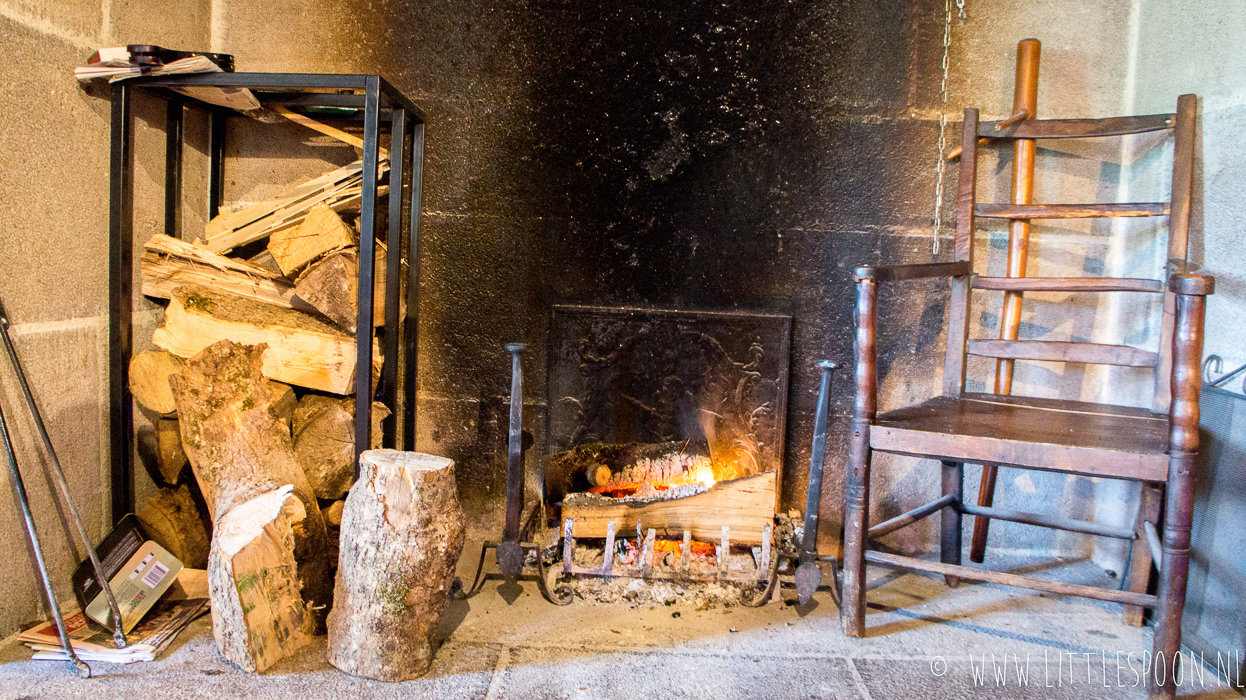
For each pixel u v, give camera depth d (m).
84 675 1.42
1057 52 2.01
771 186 2.03
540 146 2.04
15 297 1.53
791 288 2.05
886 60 2.00
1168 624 1.41
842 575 1.71
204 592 1.73
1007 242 2.05
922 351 2.08
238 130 2.09
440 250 2.08
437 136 2.05
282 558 1.53
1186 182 1.74
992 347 1.91
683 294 2.06
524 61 2.03
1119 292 2.03
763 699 1.42
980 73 2.01
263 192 2.10
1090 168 2.03
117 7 1.76
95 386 1.77
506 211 2.06
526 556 1.88
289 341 1.84
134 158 1.81
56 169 1.62
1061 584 1.50
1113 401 2.04
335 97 1.85
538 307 2.08
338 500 1.88
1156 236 1.91
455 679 1.46
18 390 1.53
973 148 1.92
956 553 1.93
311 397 1.92
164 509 1.82
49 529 1.63
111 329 1.76
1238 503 1.51
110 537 1.66
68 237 1.67
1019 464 1.46
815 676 1.51
